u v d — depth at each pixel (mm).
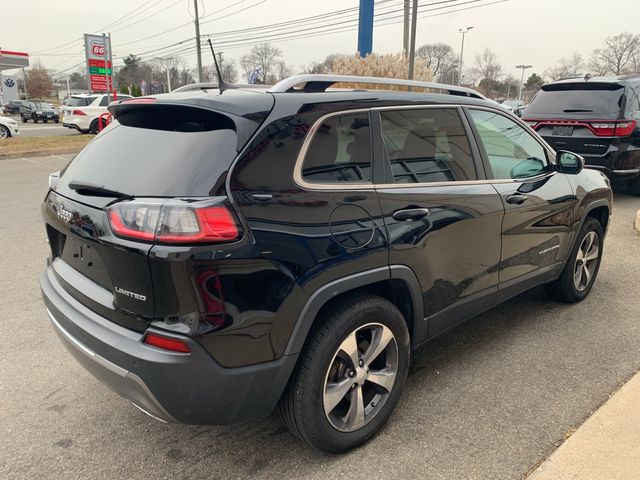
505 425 2787
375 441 2668
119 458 2564
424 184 2781
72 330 2344
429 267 2760
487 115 3348
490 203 3115
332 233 2283
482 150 3207
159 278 1963
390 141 2662
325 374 2355
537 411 2910
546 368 3377
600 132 7824
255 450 2617
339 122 2443
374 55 13430
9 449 2621
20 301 4438
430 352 3613
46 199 2822
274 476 2432
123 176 2246
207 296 1975
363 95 2613
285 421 2441
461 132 3104
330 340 2334
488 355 3557
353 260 2344
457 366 3416
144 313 2059
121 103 2568
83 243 2322
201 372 2012
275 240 2102
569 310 4293
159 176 2109
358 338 2584
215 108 2186
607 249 5957
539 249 3697
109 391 3146
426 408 2947
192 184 2025
